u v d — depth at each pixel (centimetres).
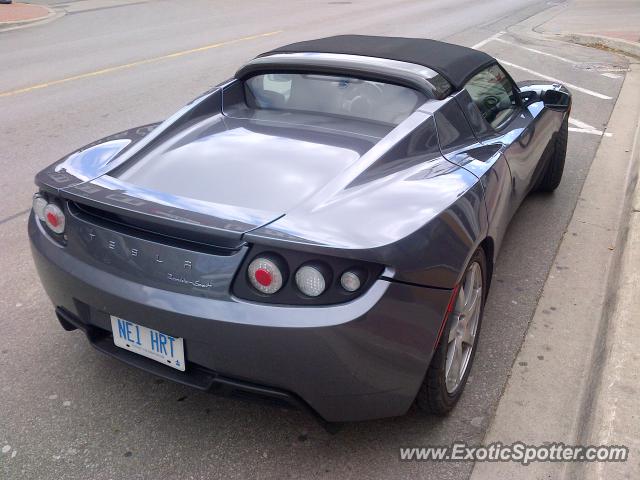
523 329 345
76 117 769
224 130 309
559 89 459
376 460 257
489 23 1686
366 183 254
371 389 231
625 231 441
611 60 1169
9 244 441
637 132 711
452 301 245
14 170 587
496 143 334
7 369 308
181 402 288
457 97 319
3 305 365
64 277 255
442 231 241
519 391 296
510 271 407
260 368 226
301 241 213
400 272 222
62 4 2069
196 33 1490
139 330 246
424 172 270
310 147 283
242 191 250
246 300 222
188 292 228
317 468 253
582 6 2094
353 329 216
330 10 1959
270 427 274
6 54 1221
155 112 788
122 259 241
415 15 1839
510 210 347
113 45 1323
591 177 576
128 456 258
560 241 450
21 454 257
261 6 2075
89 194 247
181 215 228
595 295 380
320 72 334
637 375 278
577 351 326
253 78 351
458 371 277
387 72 317
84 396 291
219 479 248
